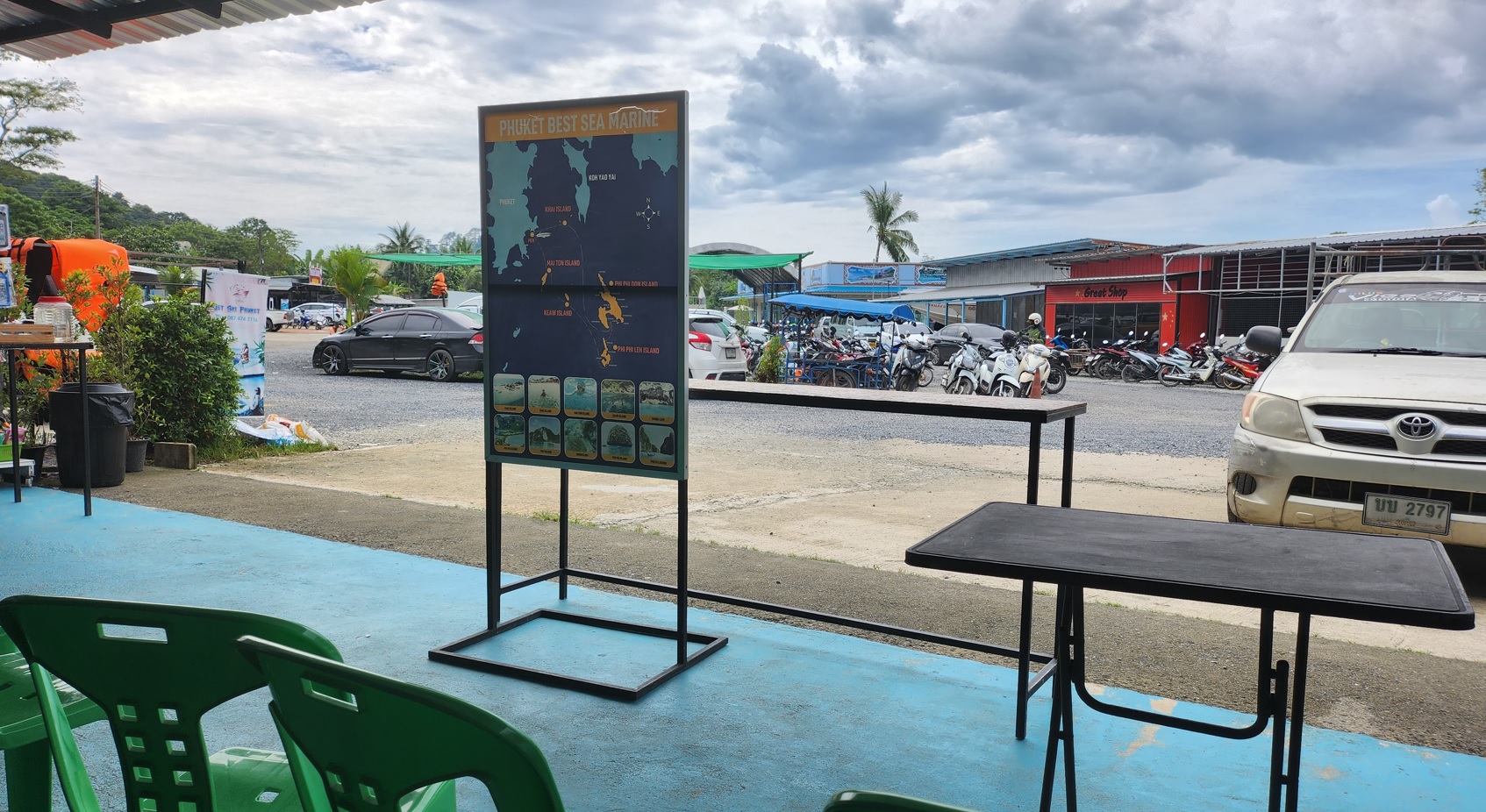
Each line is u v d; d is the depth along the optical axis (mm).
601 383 3568
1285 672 1995
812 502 7266
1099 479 8578
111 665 1440
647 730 3096
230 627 1369
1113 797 2688
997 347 22422
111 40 5793
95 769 2762
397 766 1150
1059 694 2248
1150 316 28828
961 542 2072
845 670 3631
